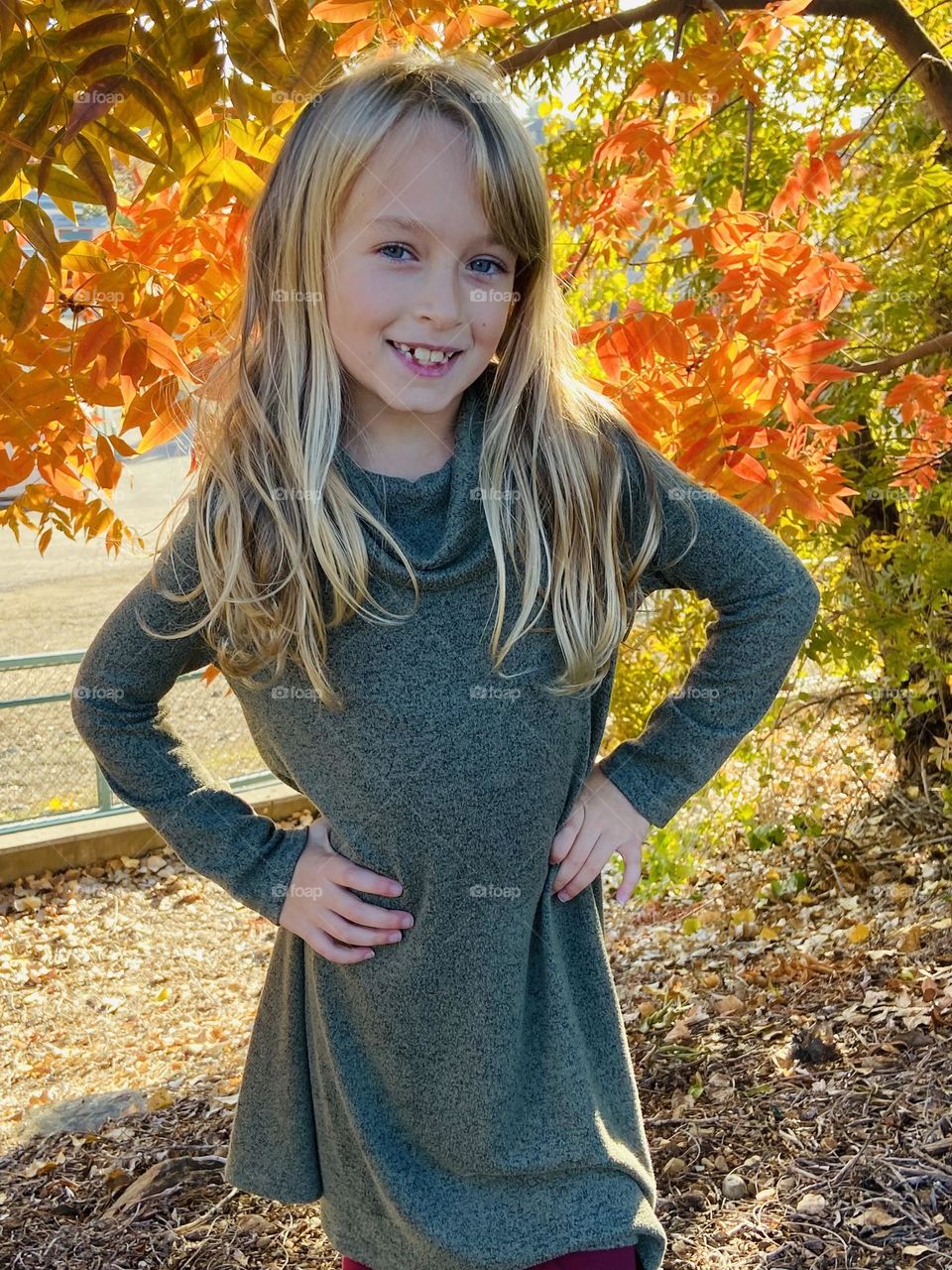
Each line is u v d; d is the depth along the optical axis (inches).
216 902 267.9
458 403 60.0
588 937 63.2
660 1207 104.2
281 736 59.8
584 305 204.4
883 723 210.8
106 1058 197.9
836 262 102.8
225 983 229.9
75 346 83.4
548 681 57.5
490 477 56.4
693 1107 123.0
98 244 89.3
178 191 91.2
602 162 125.6
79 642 463.2
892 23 145.0
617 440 61.6
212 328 92.2
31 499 105.7
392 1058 60.2
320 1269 102.5
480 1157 58.7
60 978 235.3
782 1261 93.8
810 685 239.8
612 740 190.7
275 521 55.7
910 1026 129.3
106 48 69.9
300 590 54.7
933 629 201.2
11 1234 114.4
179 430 84.7
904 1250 92.0
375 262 54.4
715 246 106.0
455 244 54.7
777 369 97.0
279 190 57.6
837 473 106.4
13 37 73.0
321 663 55.9
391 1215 61.1
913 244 187.2
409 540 56.7
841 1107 115.3
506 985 58.3
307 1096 65.1
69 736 303.0
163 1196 116.3
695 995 165.8
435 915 58.0
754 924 200.1
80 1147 136.0
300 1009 64.9
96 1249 108.9
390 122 53.4
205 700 329.7
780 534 153.6
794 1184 104.0
